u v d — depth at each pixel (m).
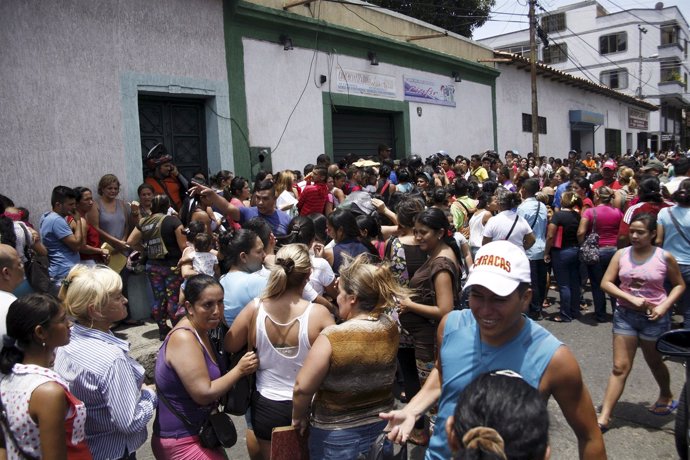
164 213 6.14
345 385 2.72
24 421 2.15
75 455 2.29
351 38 10.80
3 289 3.23
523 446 1.31
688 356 3.05
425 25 13.59
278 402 3.01
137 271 6.35
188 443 2.79
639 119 34.66
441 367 2.21
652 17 45.59
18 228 4.89
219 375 2.94
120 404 2.55
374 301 2.85
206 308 2.85
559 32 46.53
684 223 5.18
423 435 3.96
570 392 1.97
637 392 5.06
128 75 6.95
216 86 8.12
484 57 16.58
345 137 11.53
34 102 6.11
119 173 6.89
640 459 3.97
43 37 6.16
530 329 2.04
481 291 1.96
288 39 9.34
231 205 5.75
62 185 6.36
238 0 8.26
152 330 6.47
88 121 6.57
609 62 45.03
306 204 7.30
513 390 1.41
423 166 10.34
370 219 4.99
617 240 6.90
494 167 13.21
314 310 3.04
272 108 9.20
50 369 2.37
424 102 13.53
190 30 7.72
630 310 4.22
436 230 3.80
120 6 6.85
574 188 7.95
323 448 2.75
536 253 7.41
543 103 21.06
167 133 7.84
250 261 3.81
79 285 2.59
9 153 5.93
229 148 8.37
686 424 3.15
